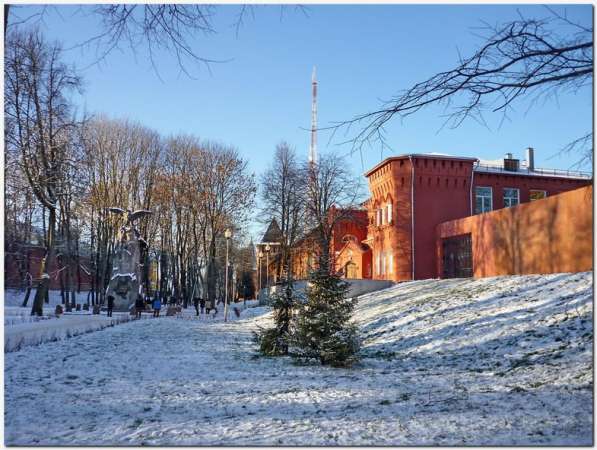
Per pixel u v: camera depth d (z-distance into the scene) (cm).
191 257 5619
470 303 1970
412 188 3909
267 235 4822
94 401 896
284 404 899
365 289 3491
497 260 2564
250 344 1992
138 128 4909
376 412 827
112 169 4619
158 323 2898
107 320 2867
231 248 6016
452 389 1012
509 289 1992
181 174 4834
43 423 741
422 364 1387
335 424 746
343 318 1423
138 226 4812
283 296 1658
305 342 1422
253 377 1207
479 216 2786
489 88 671
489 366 1241
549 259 2144
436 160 3959
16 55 2142
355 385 1094
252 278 8562
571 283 1758
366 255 4738
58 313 3241
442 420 755
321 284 1438
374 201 4388
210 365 1398
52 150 2827
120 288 3800
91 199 4384
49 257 2939
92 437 675
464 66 659
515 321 1557
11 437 670
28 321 2577
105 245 4622
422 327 1848
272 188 4619
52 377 1114
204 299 4778
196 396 963
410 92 686
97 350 1596
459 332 1638
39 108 2719
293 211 4491
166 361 1442
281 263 4444
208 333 2431
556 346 1249
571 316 1420
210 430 716
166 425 741
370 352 1680
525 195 4234
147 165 4941
